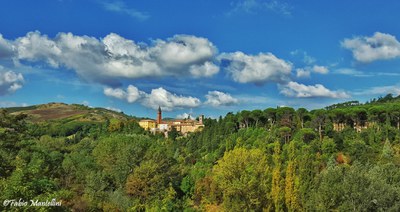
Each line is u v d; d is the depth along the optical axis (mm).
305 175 74188
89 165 115438
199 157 145500
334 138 120062
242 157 77250
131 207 84188
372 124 143875
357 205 60969
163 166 106750
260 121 173500
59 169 94750
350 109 161875
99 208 68750
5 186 36594
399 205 60406
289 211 71188
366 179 63250
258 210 74312
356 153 106875
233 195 75000
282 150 114125
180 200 98562
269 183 78312
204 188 97812
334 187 63031
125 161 108375
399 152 109312
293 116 163375
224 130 166875
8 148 64250
